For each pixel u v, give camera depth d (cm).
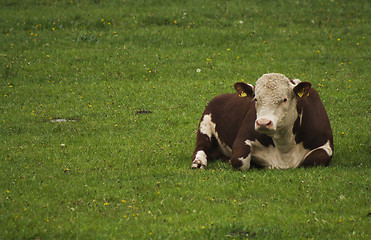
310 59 2516
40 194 956
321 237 771
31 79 2242
